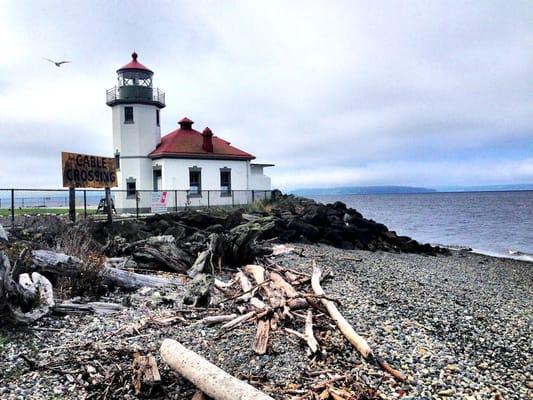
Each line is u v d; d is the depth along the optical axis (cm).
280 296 880
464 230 4384
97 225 1498
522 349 769
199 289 911
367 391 545
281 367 612
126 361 612
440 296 1152
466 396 556
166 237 1298
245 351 660
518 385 610
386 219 5975
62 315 793
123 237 1500
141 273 1145
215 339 705
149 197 2548
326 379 577
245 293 933
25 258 884
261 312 793
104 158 1703
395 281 1300
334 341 700
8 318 704
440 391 564
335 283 1136
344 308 881
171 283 1057
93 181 1648
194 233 1634
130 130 2920
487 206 9106
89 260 994
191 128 3281
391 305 957
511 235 3900
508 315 1020
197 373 518
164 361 597
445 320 899
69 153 1555
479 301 1170
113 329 741
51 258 929
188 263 1227
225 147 3253
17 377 558
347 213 2931
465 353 719
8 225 1471
